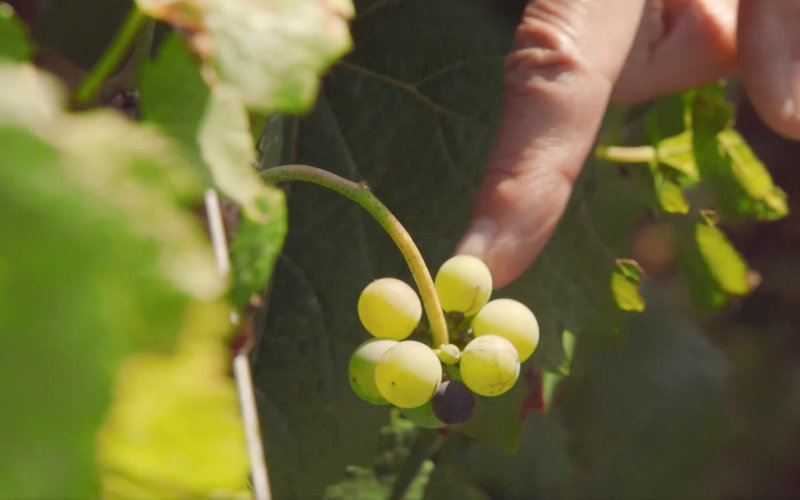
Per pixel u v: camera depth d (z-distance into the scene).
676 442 0.78
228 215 0.32
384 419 0.52
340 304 0.52
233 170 0.27
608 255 0.57
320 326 0.52
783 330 1.38
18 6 0.37
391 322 0.39
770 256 1.42
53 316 0.19
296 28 0.27
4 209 0.19
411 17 0.53
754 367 1.36
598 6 0.50
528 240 0.49
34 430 0.19
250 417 0.30
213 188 0.26
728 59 0.59
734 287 0.61
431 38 0.53
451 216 0.53
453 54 0.53
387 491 0.61
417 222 0.53
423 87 0.53
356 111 0.53
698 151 0.58
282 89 0.27
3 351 0.19
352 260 0.52
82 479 0.20
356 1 0.53
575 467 0.76
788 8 0.58
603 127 0.59
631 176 0.60
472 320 0.40
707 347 0.82
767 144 1.44
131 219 0.20
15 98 0.20
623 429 0.78
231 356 0.31
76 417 0.19
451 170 0.53
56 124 0.20
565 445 0.76
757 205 0.58
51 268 0.19
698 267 0.61
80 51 0.43
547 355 0.55
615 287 0.56
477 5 0.54
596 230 0.57
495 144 0.51
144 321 0.20
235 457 0.22
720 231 0.60
